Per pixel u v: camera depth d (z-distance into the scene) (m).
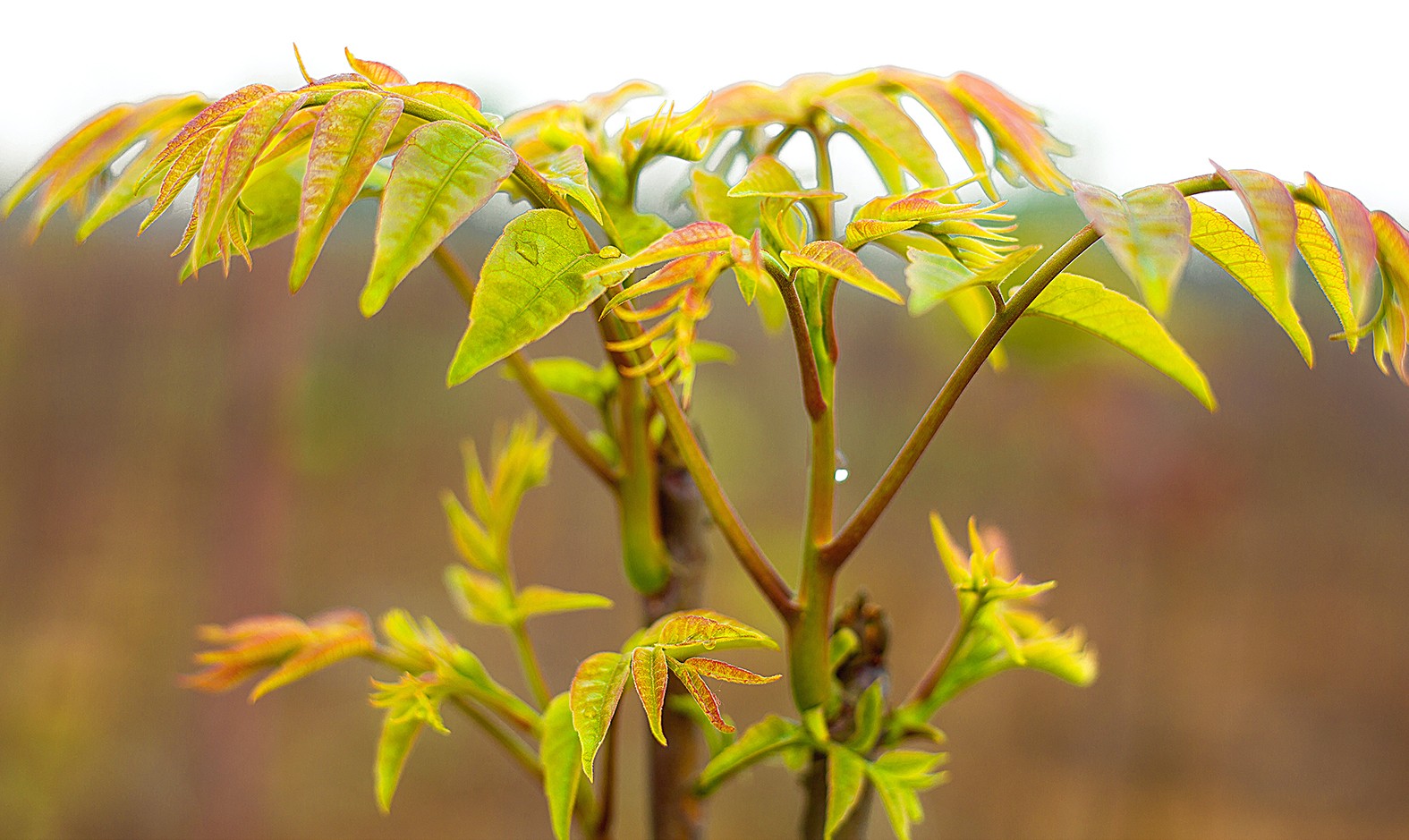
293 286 0.35
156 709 3.57
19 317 4.34
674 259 0.39
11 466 4.24
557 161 0.46
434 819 3.85
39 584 4.01
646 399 0.58
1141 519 4.07
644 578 0.59
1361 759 4.38
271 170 0.48
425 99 0.42
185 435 4.35
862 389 5.26
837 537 0.50
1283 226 0.37
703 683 0.41
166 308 4.43
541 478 0.67
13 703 3.55
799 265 0.40
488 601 0.65
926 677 0.57
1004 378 4.59
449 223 0.36
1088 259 1.64
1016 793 4.07
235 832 2.77
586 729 0.40
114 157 0.53
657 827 0.59
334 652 0.58
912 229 0.45
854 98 0.57
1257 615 4.84
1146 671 4.24
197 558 4.06
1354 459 5.29
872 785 0.55
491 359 0.36
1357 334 0.44
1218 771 4.23
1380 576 5.01
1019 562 4.50
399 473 5.12
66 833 3.19
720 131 0.58
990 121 0.57
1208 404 0.48
